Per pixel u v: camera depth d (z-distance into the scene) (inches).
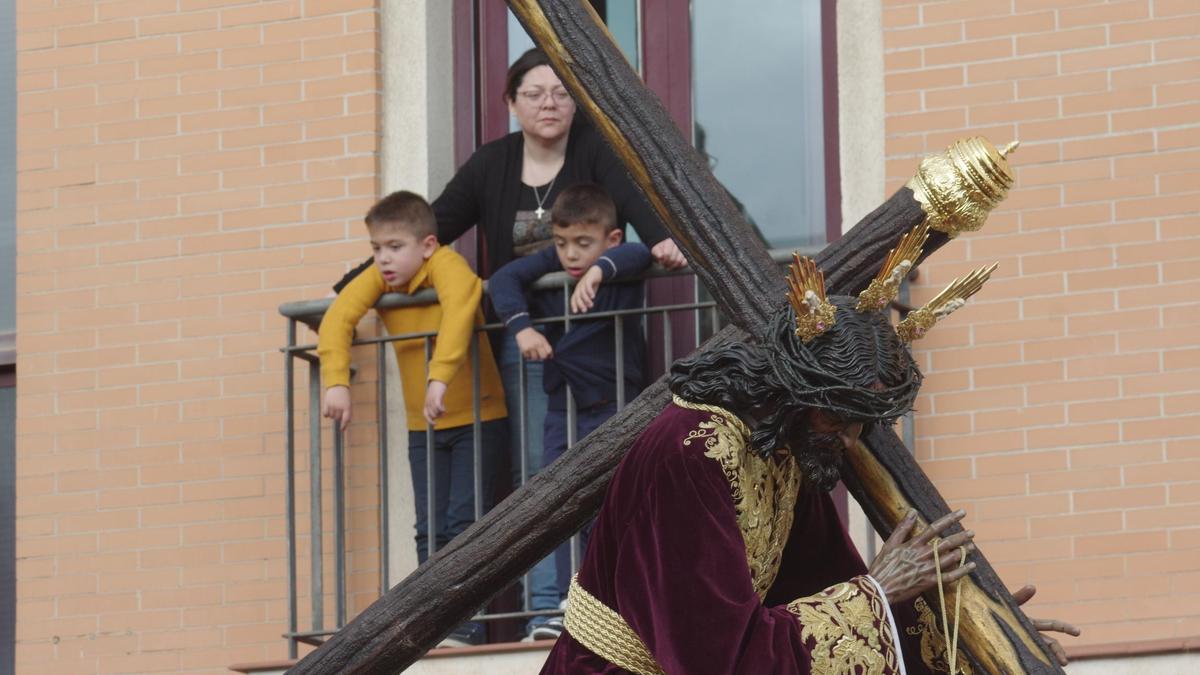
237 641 362.0
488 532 224.1
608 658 211.2
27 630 370.3
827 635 206.7
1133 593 332.5
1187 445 335.0
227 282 373.7
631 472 213.6
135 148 382.0
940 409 342.3
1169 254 341.1
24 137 387.2
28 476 374.9
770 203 369.4
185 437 370.3
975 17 353.7
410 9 377.7
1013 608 212.8
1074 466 337.1
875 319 207.8
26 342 380.2
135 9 386.9
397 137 375.6
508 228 354.3
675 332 366.6
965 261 345.7
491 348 353.1
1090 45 349.1
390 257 346.3
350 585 359.9
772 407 210.2
